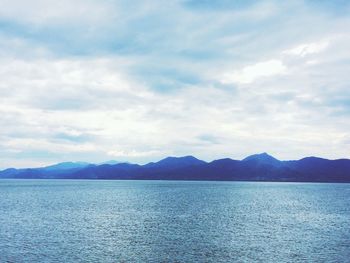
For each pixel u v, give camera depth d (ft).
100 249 144.36
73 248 145.69
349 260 128.36
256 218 245.04
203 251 142.00
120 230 190.80
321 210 305.73
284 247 149.48
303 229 197.88
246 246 151.33
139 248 146.82
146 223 217.77
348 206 349.61
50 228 196.13
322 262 125.59
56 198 445.78
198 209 305.73
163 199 433.48
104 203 366.22
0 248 144.87
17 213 268.62
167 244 154.81
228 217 249.34
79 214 263.29
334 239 167.63
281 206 343.26
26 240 161.48
